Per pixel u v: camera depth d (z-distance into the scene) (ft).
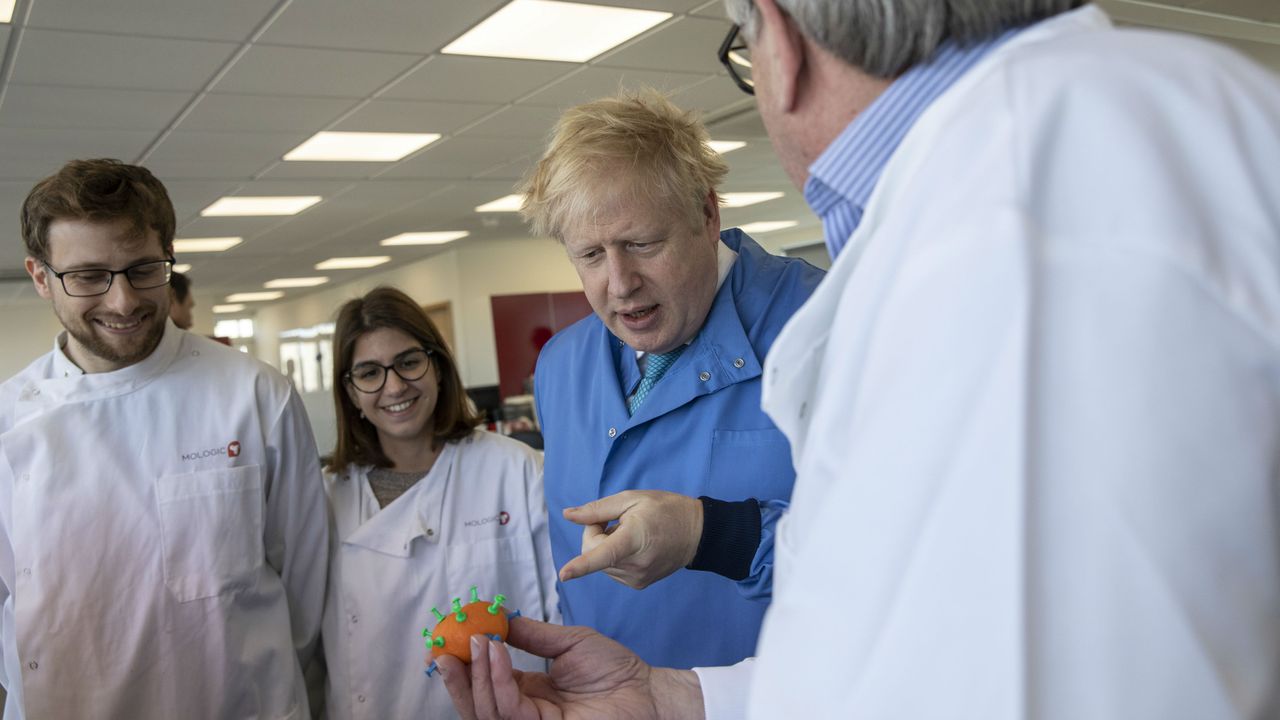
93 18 10.26
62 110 13.34
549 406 4.69
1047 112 1.41
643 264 3.71
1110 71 1.44
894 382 1.38
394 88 13.97
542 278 38.50
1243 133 1.38
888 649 1.32
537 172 3.95
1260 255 1.28
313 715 6.17
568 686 3.02
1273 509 1.27
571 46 12.84
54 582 4.94
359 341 5.84
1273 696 1.28
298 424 5.77
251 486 5.41
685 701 2.90
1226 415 1.22
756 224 39.01
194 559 5.19
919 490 1.32
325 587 5.96
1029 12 1.69
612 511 3.24
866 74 1.82
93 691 4.97
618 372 4.41
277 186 20.44
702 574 3.97
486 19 11.57
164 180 18.56
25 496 4.99
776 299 4.12
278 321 55.77
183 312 12.16
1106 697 1.21
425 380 5.90
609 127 3.65
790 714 1.44
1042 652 1.23
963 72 1.72
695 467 3.94
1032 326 1.26
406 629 5.81
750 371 3.89
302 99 14.02
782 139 2.06
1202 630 1.21
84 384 5.16
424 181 21.63
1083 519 1.22
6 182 17.31
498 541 5.99
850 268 1.81
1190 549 1.20
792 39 1.87
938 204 1.44
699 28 12.46
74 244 4.66
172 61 11.80
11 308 41.88
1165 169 1.32
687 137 3.80
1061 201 1.34
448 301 37.35
